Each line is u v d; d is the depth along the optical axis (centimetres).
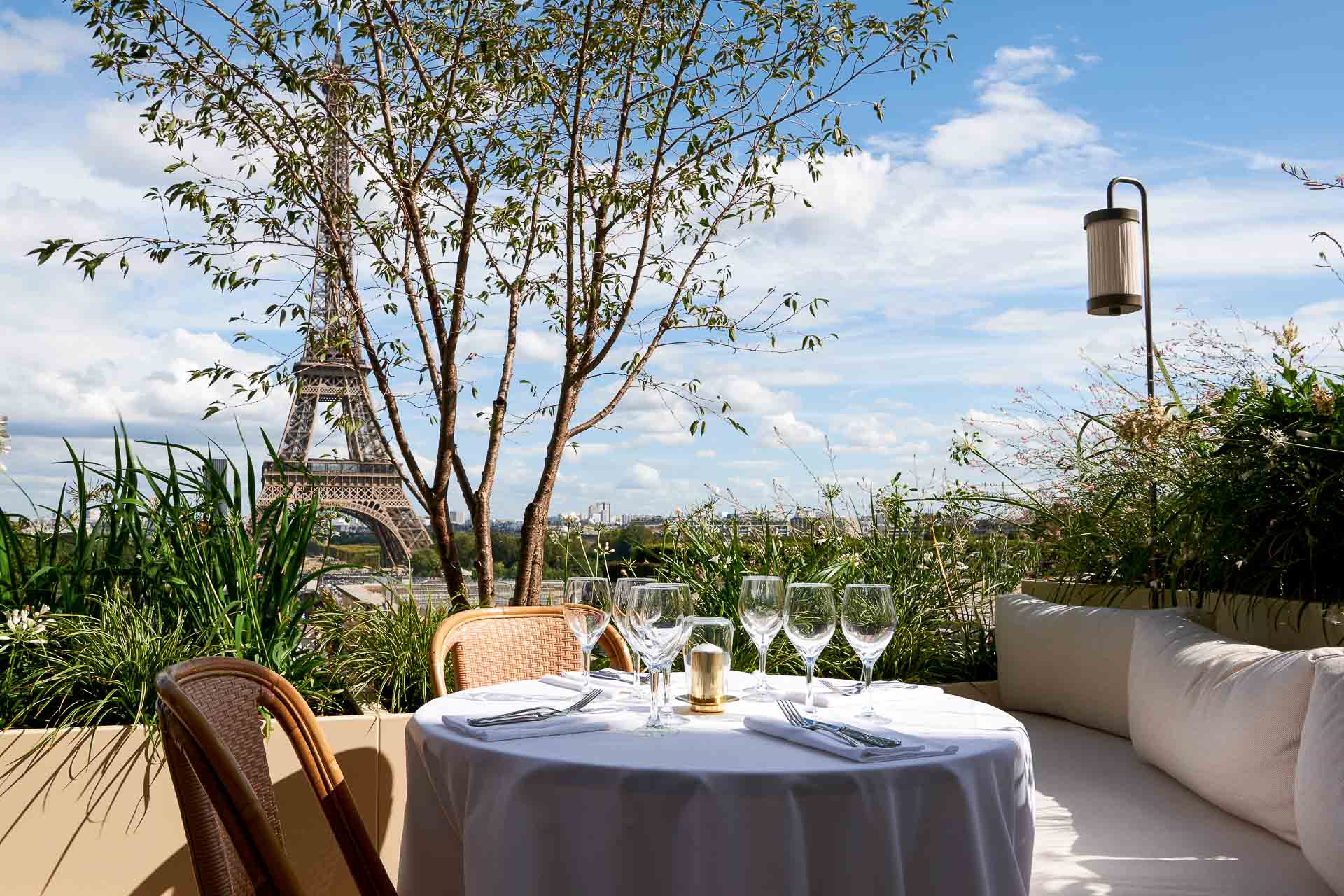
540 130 417
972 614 422
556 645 285
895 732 166
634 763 143
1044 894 186
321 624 340
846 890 138
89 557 314
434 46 399
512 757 149
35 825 256
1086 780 259
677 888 136
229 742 162
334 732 278
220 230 387
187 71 375
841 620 190
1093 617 323
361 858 180
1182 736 243
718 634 196
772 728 163
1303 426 281
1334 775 175
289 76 379
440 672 257
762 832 137
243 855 121
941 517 451
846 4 391
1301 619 268
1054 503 411
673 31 393
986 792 152
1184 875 193
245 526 329
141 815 263
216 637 298
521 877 144
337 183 411
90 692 278
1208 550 300
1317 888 185
